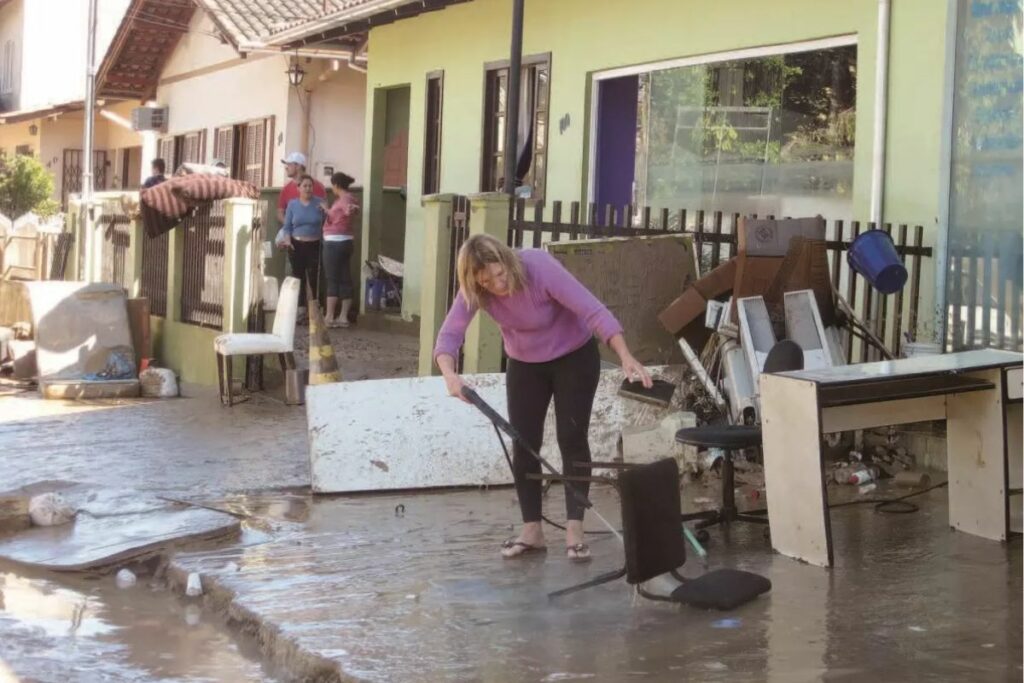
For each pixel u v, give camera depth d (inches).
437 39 605.3
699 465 317.4
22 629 211.3
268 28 727.7
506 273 228.1
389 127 684.1
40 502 271.3
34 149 1275.8
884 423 248.7
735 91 425.7
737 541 251.9
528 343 236.8
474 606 209.5
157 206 504.1
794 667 176.4
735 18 417.7
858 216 368.5
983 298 328.5
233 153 839.7
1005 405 248.4
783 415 236.1
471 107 575.5
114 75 981.8
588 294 232.4
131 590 236.2
